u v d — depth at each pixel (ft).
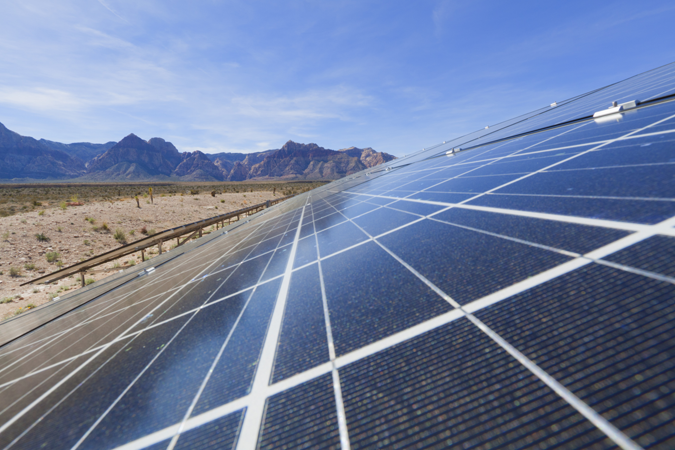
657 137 15.35
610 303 5.91
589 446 3.79
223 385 7.94
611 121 26.32
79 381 11.36
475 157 36.68
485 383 5.38
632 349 4.86
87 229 142.00
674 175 9.84
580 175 14.19
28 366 17.07
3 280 92.27
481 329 6.67
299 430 5.79
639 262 6.61
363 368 6.82
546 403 4.60
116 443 7.01
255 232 44.83
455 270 9.60
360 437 5.26
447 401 5.33
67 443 7.63
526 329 6.16
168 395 8.30
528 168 20.04
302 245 22.22
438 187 25.57
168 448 6.29
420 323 7.66
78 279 99.50
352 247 16.65
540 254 8.56
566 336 5.63
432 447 4.67
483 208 14.83
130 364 11.25
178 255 52.03
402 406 5.57
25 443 8.23
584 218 9.52
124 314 21.17
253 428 6.19
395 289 9.87
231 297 15.49
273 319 10.90
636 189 10.03
